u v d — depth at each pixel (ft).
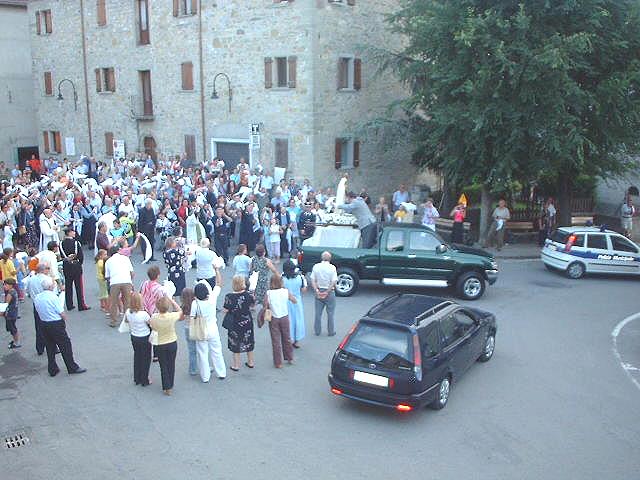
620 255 59.21
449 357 31.60
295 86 80.43
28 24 121.70
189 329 33.96
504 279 59.41
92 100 108.88
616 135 68.95
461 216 72.08
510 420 30.40
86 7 106.01
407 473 25.52
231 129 88.43
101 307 46.37
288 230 65.00
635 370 37.11
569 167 73.36
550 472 25.76
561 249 59.98
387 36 88.38
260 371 36.06
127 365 36.73
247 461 26.37
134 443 27.86
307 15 77.51
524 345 41.14
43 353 38.68
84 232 66.69
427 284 51.31
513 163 64.90
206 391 33.27
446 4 65.67
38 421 29.89
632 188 85.30
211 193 69.41
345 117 84.23
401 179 95.20
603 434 29.14
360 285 56.18
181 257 47.14
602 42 64.59
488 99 63.93
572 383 35.04
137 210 67.41
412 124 81.66
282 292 35.96
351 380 30.19
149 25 96.58
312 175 81.05
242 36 84.64
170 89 95.61
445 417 30.63
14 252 49.98
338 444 27.86
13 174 100.94
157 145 99.55
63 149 117.19
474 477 25.29
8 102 126.00
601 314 48.37
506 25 60.80
